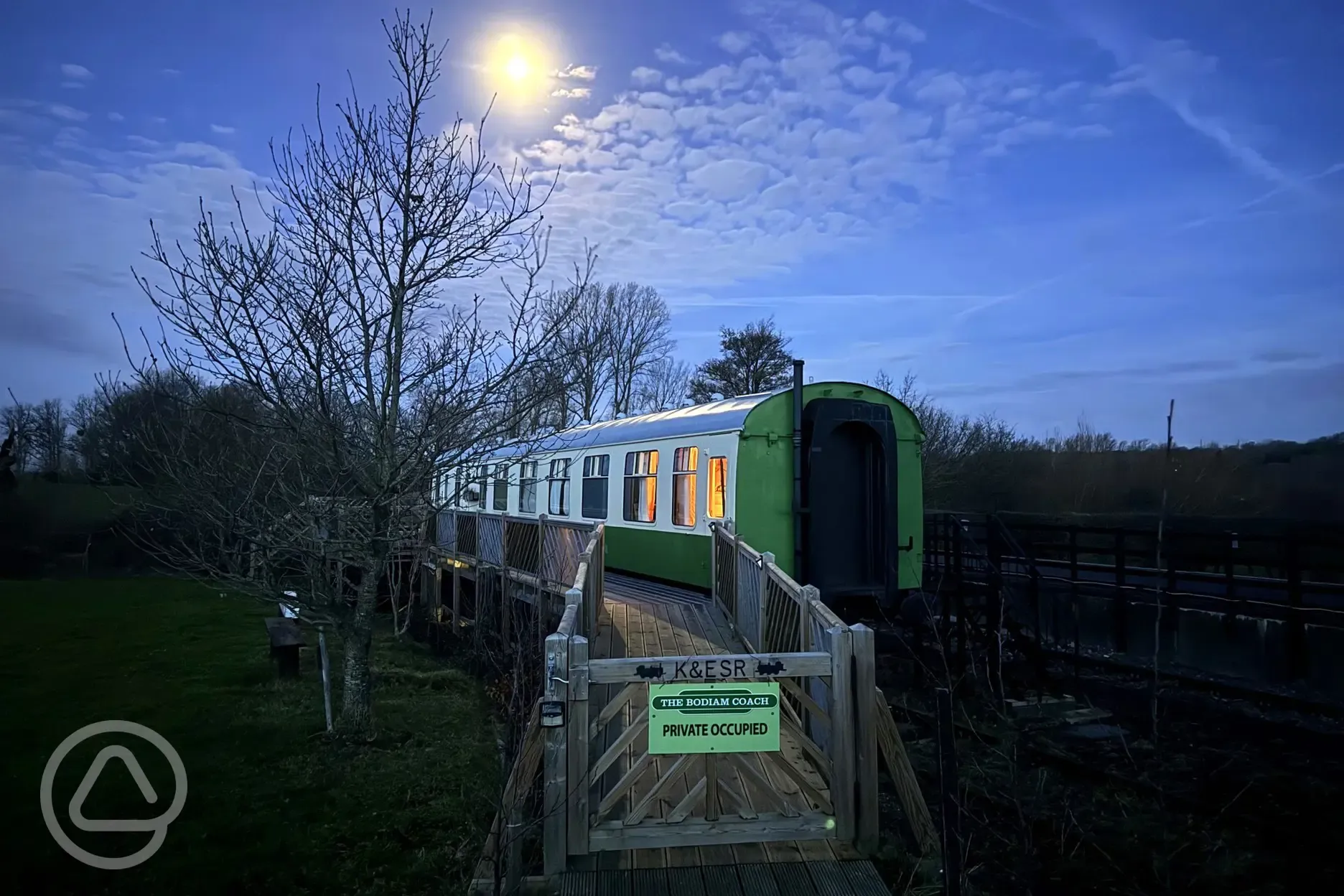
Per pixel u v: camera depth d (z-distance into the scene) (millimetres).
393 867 5090
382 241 7043
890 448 10164
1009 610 11281
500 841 4059
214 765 6742
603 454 14383
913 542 10578
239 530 6902
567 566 9633
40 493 21141
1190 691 10070
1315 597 12016
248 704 8523
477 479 7652
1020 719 8805
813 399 10305
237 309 6516
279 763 6828
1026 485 27141
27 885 4785
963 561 16797
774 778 5051
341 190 6840
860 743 4359
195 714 8188
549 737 4164
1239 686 9797
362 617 7477
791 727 4488
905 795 4652
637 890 3912
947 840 3453
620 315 38594
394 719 8023
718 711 4223
